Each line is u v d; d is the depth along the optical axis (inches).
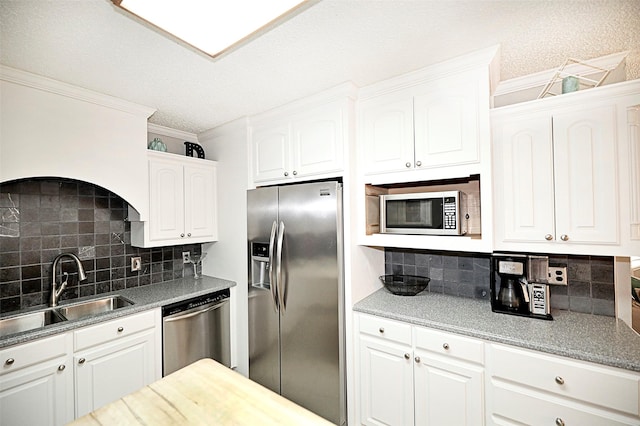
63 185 84.0
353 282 77.1
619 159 53.7
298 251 81.5
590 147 55.9
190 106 87.2
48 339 63.1
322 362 77.4
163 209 93.7
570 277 68.7
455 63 63.6
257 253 91.5
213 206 108.7
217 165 109.4
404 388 66.9
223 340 99.3
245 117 96.0
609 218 54.5
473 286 80.4
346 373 76.4
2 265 73.5
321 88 77.0
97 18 48.0
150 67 64.3
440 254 85.2
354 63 64.5
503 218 64.1
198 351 92.0
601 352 48.8
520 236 62.3
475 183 79.6
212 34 41.8
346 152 76.3
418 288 82.0
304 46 57.5
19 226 76.2
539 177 60.4
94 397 69.7
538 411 52.2
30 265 77.7
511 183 62.9
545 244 60.4
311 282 79.0
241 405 38.6
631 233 52.8
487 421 57.2
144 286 99.0
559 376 50.6
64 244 83.7
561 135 58.3
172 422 35.5
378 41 56.4
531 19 50.8
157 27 40.0
